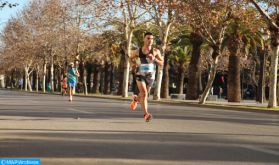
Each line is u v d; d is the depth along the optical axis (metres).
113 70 105.00
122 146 11.80
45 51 83.75
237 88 52.16
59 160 9.94
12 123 16.67
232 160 10.14
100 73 106.62
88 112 22.61
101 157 10.30
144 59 15.83
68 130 14.86
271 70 36.66
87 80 104.88
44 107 26.14
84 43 70.44
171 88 105.50
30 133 14.00
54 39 75.06
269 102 36.59
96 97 55.62
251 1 34.66
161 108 30.05
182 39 60.00
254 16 38.47
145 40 15.66
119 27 63.75
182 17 41.25
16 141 12.41
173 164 9.66
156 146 11.85
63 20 68.88
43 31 77.94
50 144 11.98
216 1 36.78
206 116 23.09
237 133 15.10
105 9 50.53
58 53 81.56
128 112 23.16
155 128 15.81
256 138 13.90
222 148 11.72
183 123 18.11
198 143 12.49
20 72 128.62
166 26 48.03
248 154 10.92
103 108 26.17
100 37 66.31
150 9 46.50
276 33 35.75
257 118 23.66
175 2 37.84
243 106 38.25
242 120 21.38
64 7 66.69
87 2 51.12
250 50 60.97
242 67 83.06
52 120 18.06
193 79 54.88
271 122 20.80
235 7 37.91
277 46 36.41
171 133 14.54
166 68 64.31
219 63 79.88
